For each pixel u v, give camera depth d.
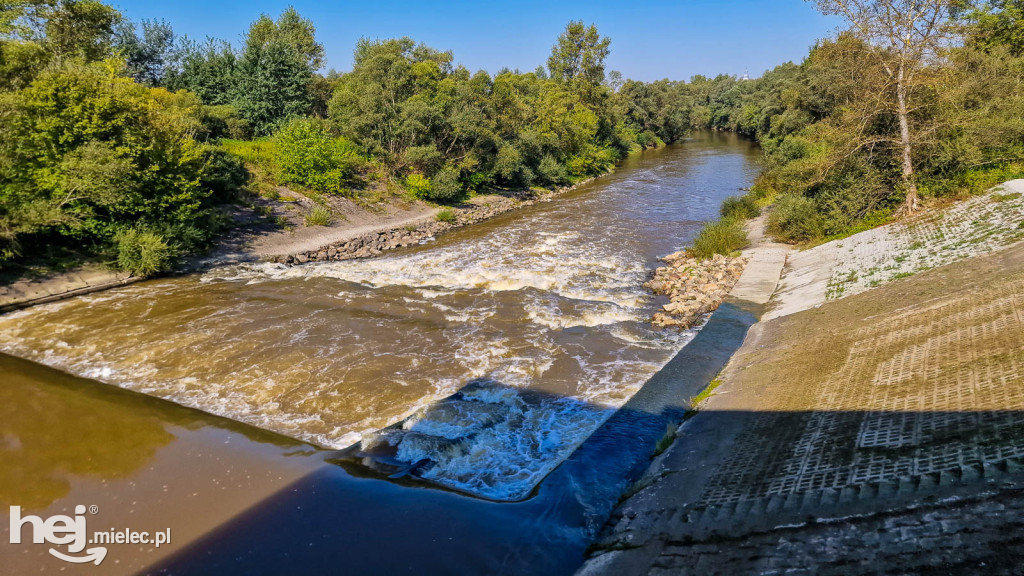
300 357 12.95
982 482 5.23
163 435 9.88
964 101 22.28
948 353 8.31
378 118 38.50
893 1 19.34
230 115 41.97
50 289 17.83
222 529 7.40
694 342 13.23
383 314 15.98
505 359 12.75
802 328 12.43
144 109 21.64
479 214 35.09
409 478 8.39
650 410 10.11
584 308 16.22
